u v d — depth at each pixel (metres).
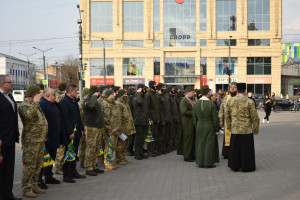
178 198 5.89
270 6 52.84
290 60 102.31
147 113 10.12
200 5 53.69
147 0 53.84
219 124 9.57
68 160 7.25
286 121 23.95
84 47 54.50
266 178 7.30
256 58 53.44
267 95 22.86
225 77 53.56
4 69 100.38
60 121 7.09
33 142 6.14
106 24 54.44
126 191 6.42
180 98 12.80
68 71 87.12
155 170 8.45
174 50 53.88
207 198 5.86
